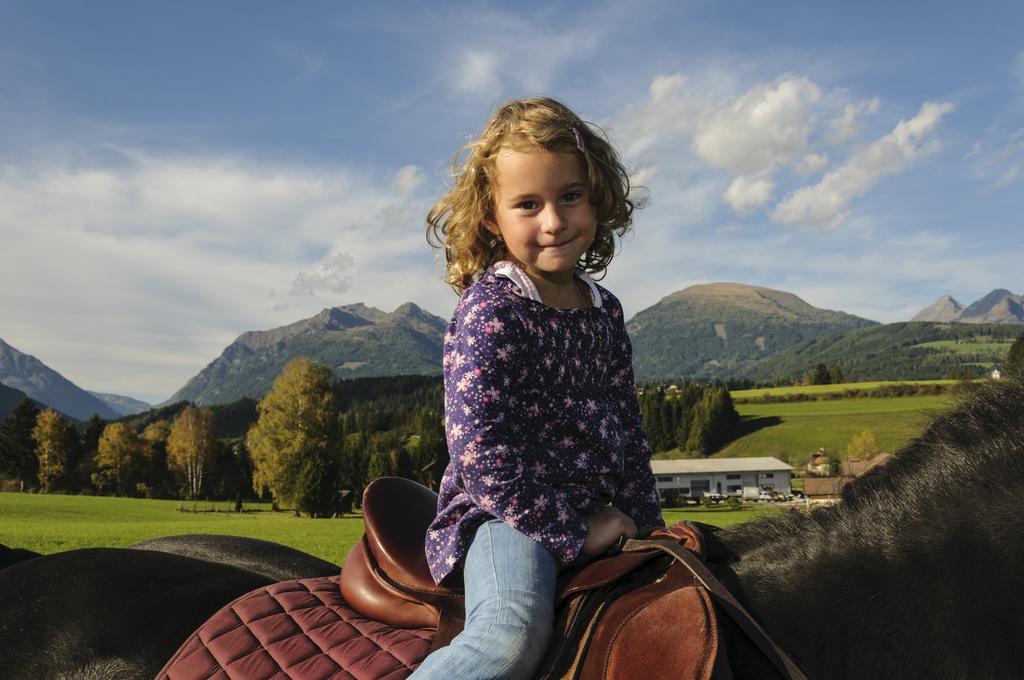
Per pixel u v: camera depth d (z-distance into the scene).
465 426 1.69
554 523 1.63
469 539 1.70
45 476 65.94
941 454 1.57
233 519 36.25
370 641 1.91
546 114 1.77
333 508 43.62
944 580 1.39
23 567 2.59
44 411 68.12
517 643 1.50
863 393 103.75
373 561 2.06
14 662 2.29
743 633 1.47
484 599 1.58
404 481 2.21
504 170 1.77
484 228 1.94
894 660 1.36
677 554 1.55
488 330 1.74
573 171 1.76
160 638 2.26
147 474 67.38
